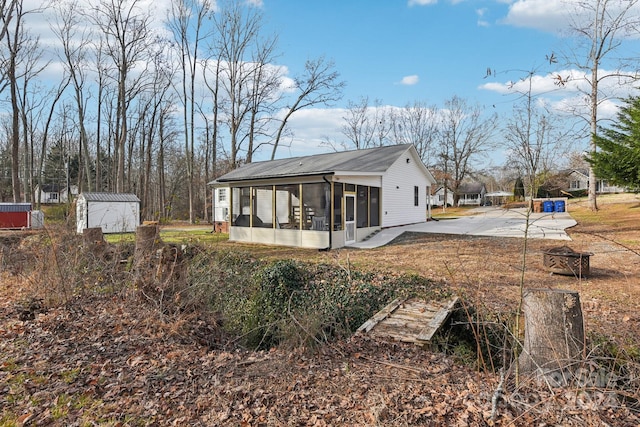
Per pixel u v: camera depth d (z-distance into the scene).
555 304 3.58
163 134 33.66
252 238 15.39
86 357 4.34
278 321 6.29
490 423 2.83
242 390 3.62
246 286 8.30
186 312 6.60
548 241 11.95
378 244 13.55
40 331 5.11
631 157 13.05
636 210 18.28
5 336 4.89
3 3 19.02
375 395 3.44
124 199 20.08
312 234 13.23
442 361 4.45
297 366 4.28
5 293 6.91
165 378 3.90
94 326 5.40
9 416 3.07
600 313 5.55
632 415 2.93
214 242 13.41
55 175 43.38
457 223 18.50
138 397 3.47
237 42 28.58
